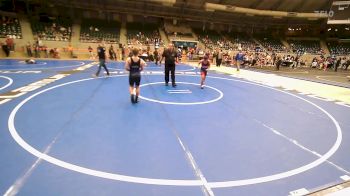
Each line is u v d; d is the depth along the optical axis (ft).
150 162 13.25
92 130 17.42
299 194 10.94
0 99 24.75
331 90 38.70
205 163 13.41
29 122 18.45
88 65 61.82
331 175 12.68
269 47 133.08
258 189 11.21
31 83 33.73
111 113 21.56
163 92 31.53
